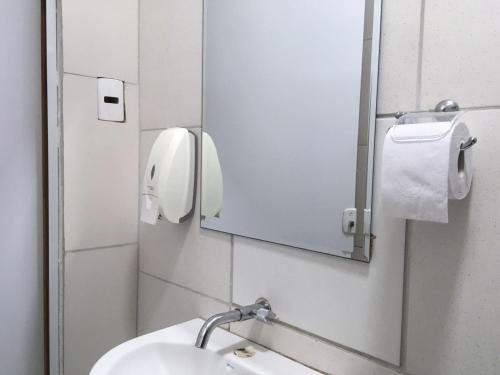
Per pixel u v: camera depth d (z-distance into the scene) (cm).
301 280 91
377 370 78
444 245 69
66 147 125
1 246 121
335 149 85
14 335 125
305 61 90
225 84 109
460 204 67
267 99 99
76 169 128
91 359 135
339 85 84
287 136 95
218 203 111
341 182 83
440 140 58
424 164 59
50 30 121
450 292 69
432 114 64
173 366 102
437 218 59
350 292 82
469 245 66
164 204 113
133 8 137
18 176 123
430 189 58
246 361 91
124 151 138
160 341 102
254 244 102
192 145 117
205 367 98
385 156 63
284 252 95
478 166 65
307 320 90
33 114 124
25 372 128
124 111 137
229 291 109
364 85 79
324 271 87
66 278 128
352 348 82
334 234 85
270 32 98
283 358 93
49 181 124
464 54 66
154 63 132
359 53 80
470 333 67
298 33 92
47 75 122
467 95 66
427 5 70
